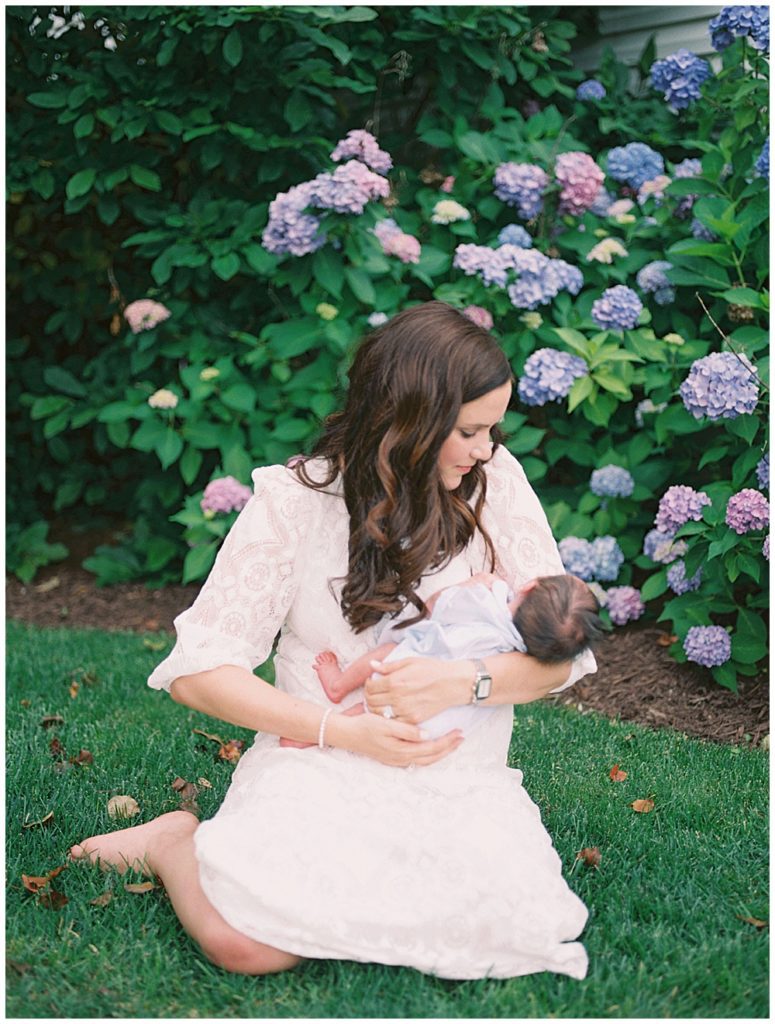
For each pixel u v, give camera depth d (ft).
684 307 14.88
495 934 6.92
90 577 17.65
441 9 16.15
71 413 16.94
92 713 11.96
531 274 14.20
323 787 7.25
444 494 7.60
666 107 16.83
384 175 16.63
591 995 6.82
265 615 7.64
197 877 7.37
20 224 18.19
